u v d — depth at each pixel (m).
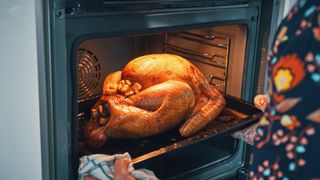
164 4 1.23
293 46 0.64
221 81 1.65
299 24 0.64
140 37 1.65
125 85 1.39
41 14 1.01
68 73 1.11
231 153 1.62
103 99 1.36
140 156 1.26
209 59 1.67
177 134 1.43
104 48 1.56
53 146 1.11
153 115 1.32
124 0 1.14
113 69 1.61
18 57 1.02
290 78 0.64
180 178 1.48
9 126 1.07
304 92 0.63
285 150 0.66
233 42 1.56
